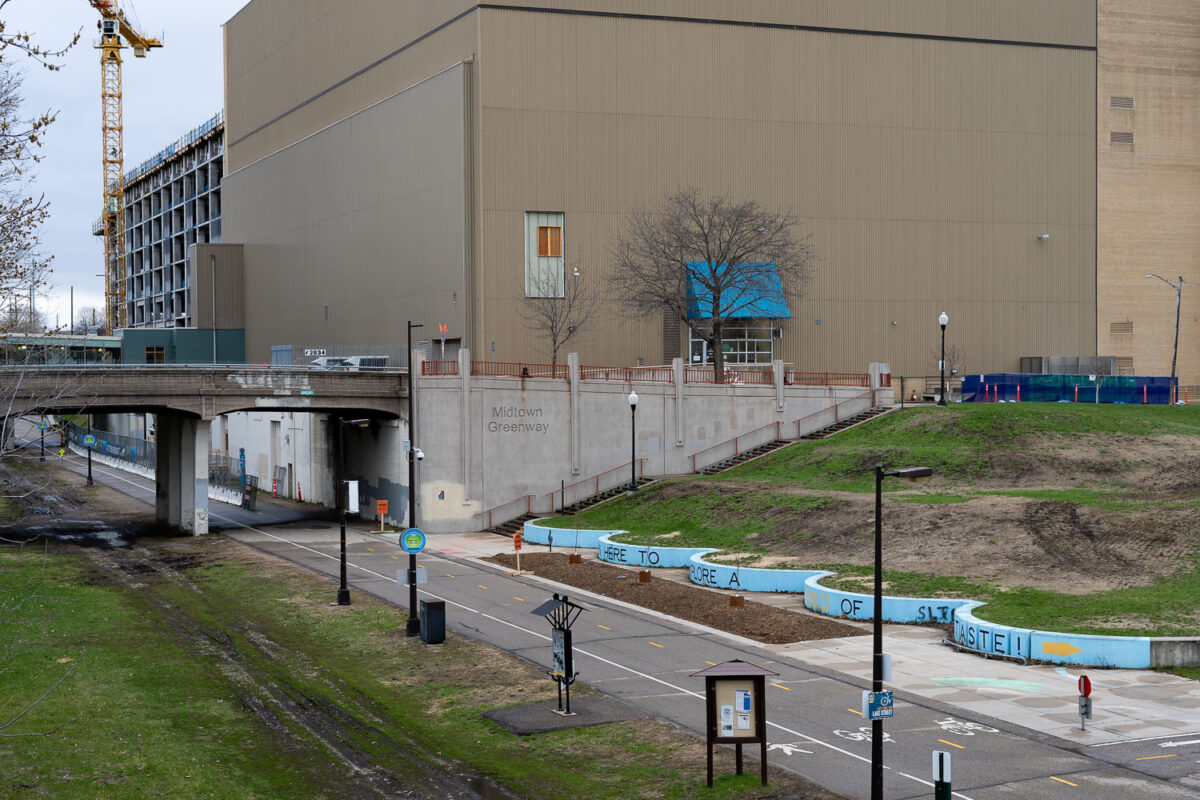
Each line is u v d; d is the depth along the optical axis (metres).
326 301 94.19
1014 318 84.44
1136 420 63.25
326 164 93.75
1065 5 85.25
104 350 120.56
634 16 76.38
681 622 38.84
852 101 80.62
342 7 92.38
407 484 65.38
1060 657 32.12
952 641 34.91
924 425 63.69
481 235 73.81
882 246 81.44
